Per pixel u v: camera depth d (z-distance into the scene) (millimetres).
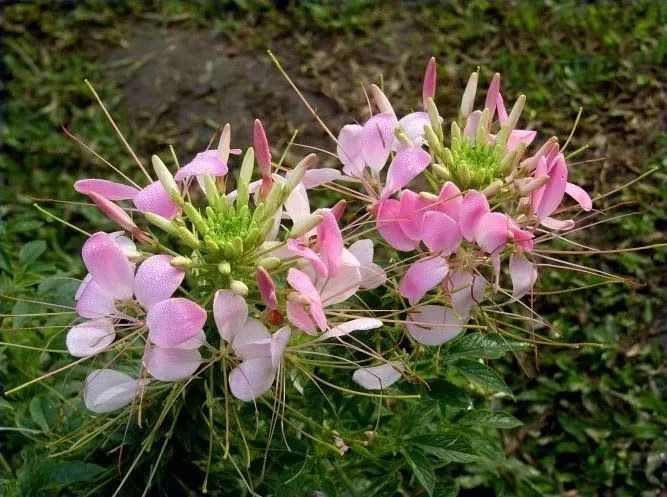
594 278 666
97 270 266
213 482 361
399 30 859
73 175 763
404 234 299
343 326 275
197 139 788
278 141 776
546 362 635
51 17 890
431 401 348
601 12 853
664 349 648
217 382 299
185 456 329
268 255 283
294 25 867
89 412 364
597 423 606
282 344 265
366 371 302
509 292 335
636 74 801
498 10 863
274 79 826
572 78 798
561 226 314
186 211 278
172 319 251
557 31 840
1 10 892
